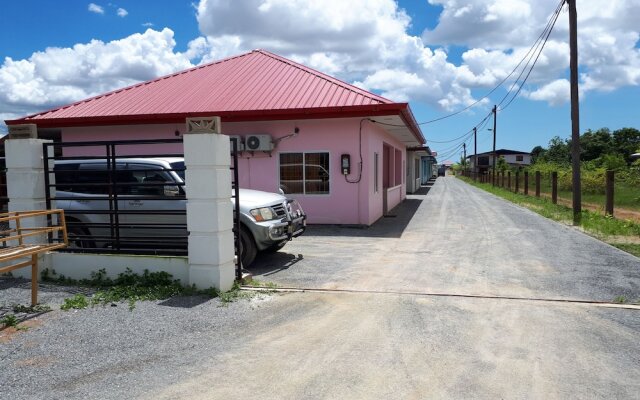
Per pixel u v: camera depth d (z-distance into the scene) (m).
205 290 5.92
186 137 5.83
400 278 6.89
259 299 5.75
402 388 3.58
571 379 3.73
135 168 7.78
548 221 13.84
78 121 13.16
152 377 3.76
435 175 77.12
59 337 4.54
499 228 12.36
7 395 3.46
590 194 23.05
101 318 5.07
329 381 3.70
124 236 7.12
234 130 12.96
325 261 8.12
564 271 7.35
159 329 4.76
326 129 12.53
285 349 4.30
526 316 5.18
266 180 12.88
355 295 5.95
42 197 6.77
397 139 20.09
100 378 3.74
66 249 6.91
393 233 11.52
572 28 14.23
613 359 4.09
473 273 7.22
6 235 6.83
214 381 3.70
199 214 5.88
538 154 85.12
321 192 12.72
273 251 8.74
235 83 14.64
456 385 3.63
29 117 14.02
